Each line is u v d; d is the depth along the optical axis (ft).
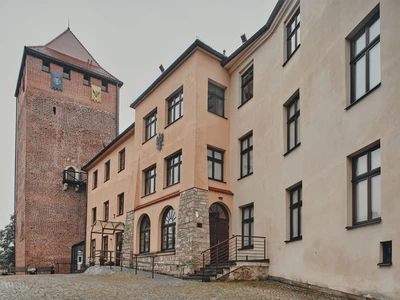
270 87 54.95
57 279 51.37
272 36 55.93
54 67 129.39
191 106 63.31
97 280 50.11
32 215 114.83
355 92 35.58
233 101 66.08
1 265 154.61
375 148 32.04
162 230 66.49
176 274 58.08
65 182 122.31
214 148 63.77
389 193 28.81
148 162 74.64
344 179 34.94
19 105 140.56
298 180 44.29
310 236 40.22
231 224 61.62
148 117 79.00
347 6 36.42
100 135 135.23
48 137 123.44
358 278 31.86
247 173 60.39
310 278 39.73
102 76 139.54
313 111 41.52
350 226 33.63
